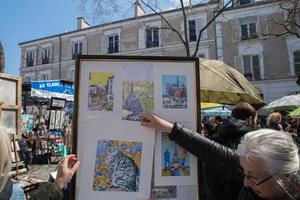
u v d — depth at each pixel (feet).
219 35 86.22
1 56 7.02
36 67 116.37
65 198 6.84
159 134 6.70
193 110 6.84
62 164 6.04
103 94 6.63
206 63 12.53
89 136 6.48
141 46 96.84
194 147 6.43
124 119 6.61
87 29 106.73
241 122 8.77
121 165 6.49
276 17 79.61
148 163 6.55
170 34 91.97
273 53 80.53
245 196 5.21
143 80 6.79
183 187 6.66
